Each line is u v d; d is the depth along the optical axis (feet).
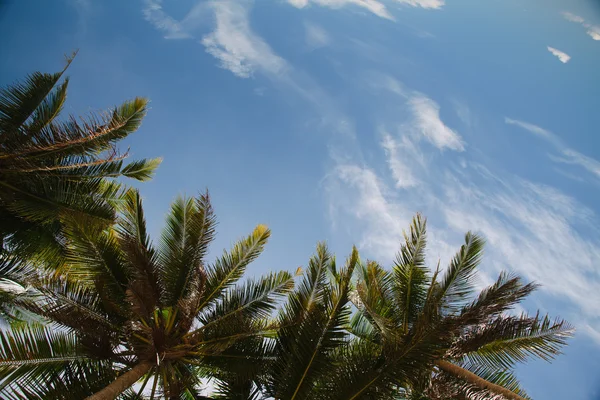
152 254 35.91
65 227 35.35
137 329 33.47
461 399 28.25
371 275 38.34
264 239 37.91
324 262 33.68
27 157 40.27
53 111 42.55
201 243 37.29
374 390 26.05
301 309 32.45
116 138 42.09
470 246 37.09
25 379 25.26
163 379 31.35
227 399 32.42
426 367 26.45
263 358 32.96
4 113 40.42
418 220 39.14
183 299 33.58
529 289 32.89
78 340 29.19
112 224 39.81
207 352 33.50
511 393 29.68
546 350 31.89
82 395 26.40
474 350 32.30
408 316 35.83
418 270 37.50
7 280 38.60
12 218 43.06
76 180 44.09
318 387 27.61
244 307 35.60
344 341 28.94
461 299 34.83
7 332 26.45
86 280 34.65
